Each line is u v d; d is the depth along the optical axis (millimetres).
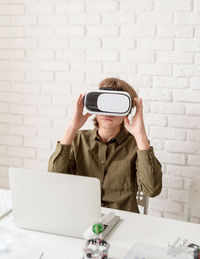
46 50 2125
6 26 2176
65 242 1131
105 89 1475
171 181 2012
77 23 2037
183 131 1949
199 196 1595
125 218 1305
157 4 1882
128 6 1933
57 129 2189
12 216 1324
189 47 1868
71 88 2117
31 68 2176
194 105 1910
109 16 1975
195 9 1826
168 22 1879
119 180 1596
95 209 1111
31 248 1087
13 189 1185
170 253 1053
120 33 1972
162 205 2053
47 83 2160
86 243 1015
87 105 1427
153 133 2006
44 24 2100
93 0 1987
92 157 1628
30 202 1178
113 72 2021
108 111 1416
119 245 1106
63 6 2045
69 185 1115
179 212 2023
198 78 1881
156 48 1924
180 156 1975
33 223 1199
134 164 1617
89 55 2047
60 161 1562
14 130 2287
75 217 1140
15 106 2256
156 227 1236
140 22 1927
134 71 1982
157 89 1959
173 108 1948
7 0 2141
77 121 1578
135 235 1173
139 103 1494
